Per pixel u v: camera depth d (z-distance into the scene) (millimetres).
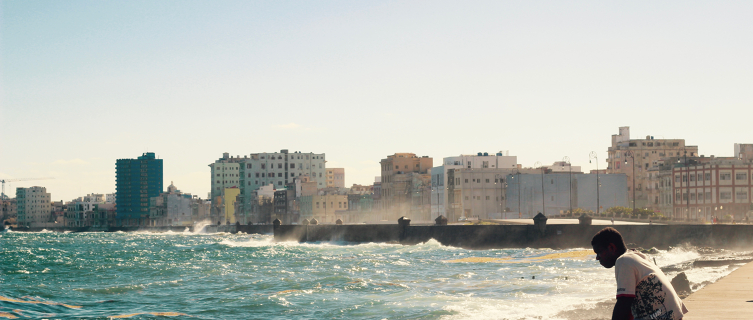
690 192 162750
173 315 33750
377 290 42719
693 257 70562
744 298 23922
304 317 32594
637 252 10766
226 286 46688
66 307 36781
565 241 90938
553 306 32719
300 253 88875
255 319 32375
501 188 198375
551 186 189500
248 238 188750
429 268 60438
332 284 46781
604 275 49438
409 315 31812
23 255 92812
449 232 100000
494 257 74812
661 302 10289
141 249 118875
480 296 38688
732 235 84875
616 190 191000
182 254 90875
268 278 51938
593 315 28297
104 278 55031
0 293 42938
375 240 113812
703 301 23234
